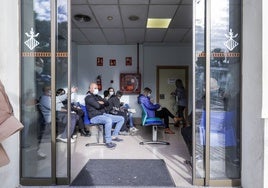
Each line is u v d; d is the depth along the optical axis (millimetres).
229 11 3086
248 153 2879
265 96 2516
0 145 1955
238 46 3090
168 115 6715
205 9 3076
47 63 3113
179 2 4797
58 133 3193
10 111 1882
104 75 8672
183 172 3557
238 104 3113
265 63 2510
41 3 3113
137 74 8633
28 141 3162
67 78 3139
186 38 7836
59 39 3146
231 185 3090
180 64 8656
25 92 3135
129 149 4879
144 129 7344
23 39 3119
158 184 3119
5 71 2738
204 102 3119
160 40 8125
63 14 3143
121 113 6566
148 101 5473
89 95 5262
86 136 6129
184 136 4168
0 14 2674
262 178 2564
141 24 6301
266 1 2504
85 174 3465
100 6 5023
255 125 2707
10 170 2879
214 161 3123
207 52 3053
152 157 4309
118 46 8664
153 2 4809
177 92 8008
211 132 3127
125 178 3314
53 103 3105
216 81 3104
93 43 8562
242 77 3016
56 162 3164
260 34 2566
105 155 4434
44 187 3051
